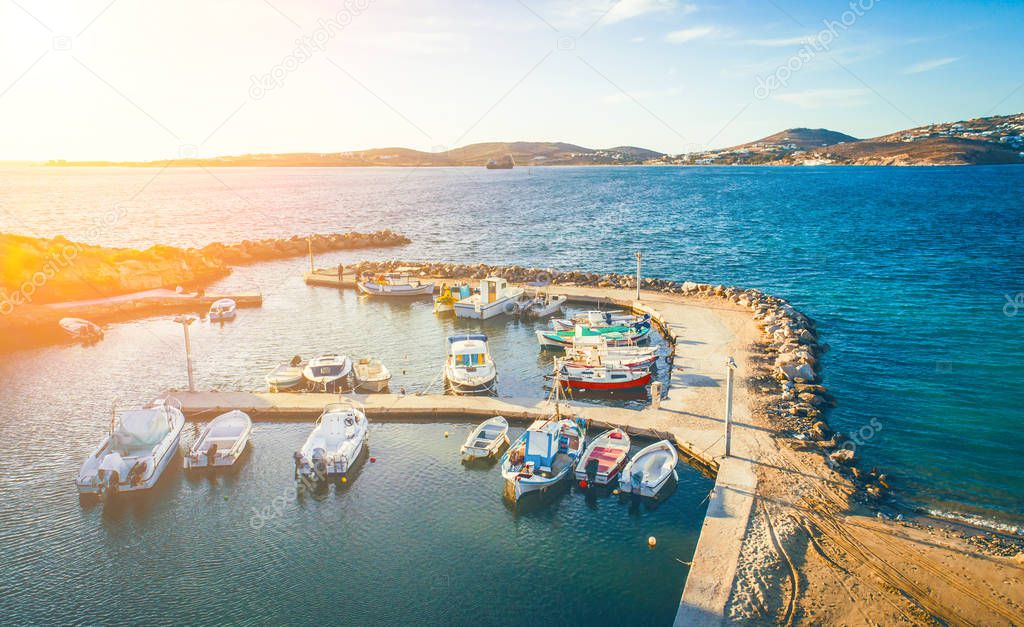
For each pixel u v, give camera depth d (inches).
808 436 1150.3
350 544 916.0
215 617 773.9
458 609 783.7
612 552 888.9
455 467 1130.0
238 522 969.5
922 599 738.8
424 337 1945.1
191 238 4357.8
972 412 1274.6
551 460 1052.5
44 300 2314.2
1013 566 792.9
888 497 968.3
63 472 1116.5
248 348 1839.3
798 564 804.6
